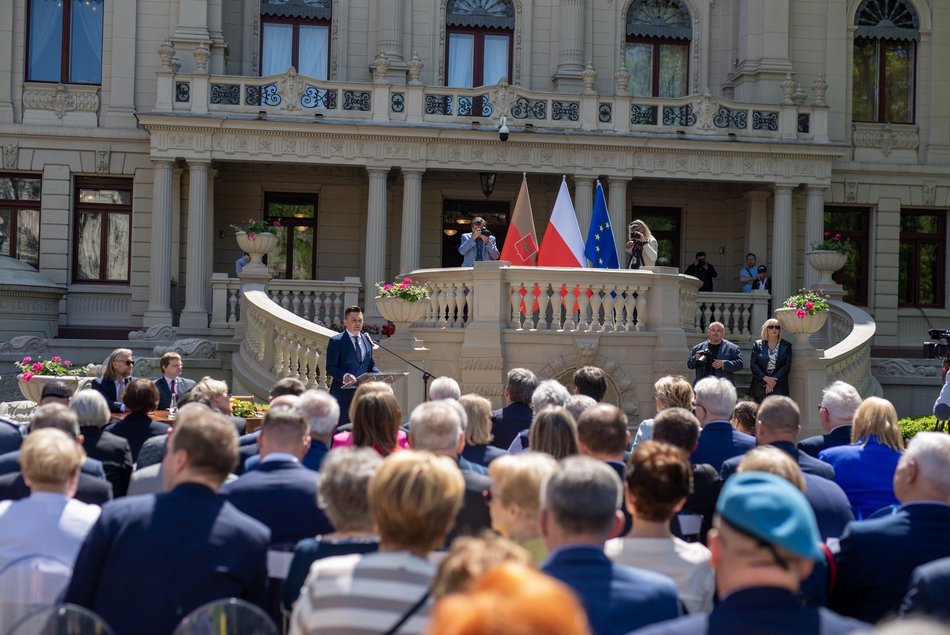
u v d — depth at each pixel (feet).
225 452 15.37
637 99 90.33
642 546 15.48
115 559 14.51
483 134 87.61
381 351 50.29
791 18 100.94
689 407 28.45
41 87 93.09
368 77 97.86
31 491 18.31
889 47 103.50
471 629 5.80
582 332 55.36
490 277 55.31
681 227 101.76
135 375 64.80
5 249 92.89
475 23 99.50
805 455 22.20
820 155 91.20
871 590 16.01
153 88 94.07
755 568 11.10
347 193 98.27
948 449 16.42
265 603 16.52
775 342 51.44
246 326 64.08
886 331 101.76
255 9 97.35
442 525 12.88
